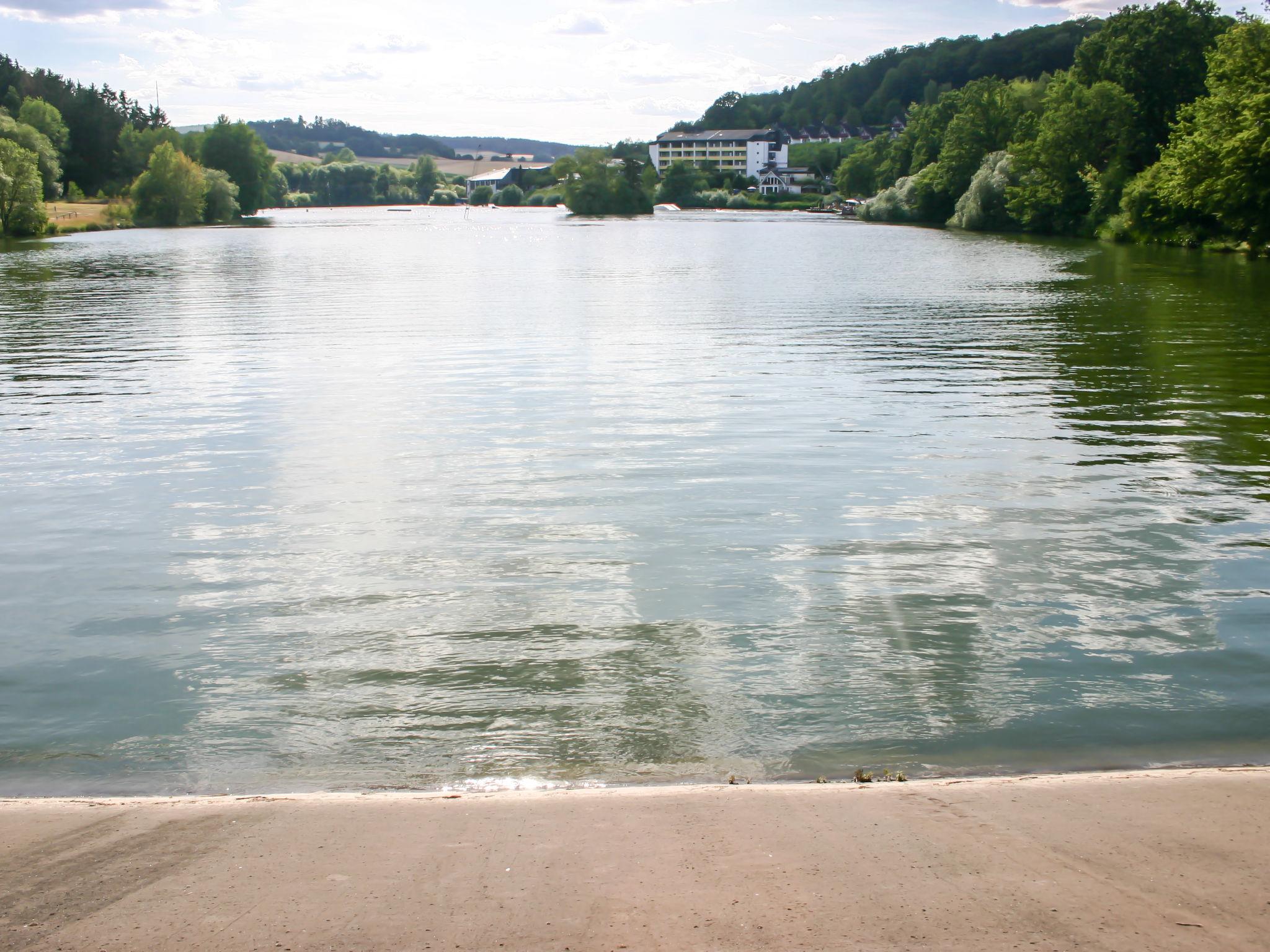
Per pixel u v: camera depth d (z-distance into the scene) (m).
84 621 7.11
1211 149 52.38
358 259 57.41
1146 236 66.06
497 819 4.14
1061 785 4.46
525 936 3.25
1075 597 7.38
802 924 3.29
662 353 20.42
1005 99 102.25
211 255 62.19
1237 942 3.19
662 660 6.35
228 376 17.92
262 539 8.88
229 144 136.50
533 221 139.62
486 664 6.31
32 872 3.75
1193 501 9.90
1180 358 19.50
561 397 15.53
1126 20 80.12
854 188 162.75
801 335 23.39
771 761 5.09
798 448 12.19
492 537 8.88
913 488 10.38
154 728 5.54
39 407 15.27
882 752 5.19
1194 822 4.05
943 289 35.91
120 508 9.94
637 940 3.21
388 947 3.21
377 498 10.13
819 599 7.38
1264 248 52.59
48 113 135.38
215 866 3.77
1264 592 7.47
